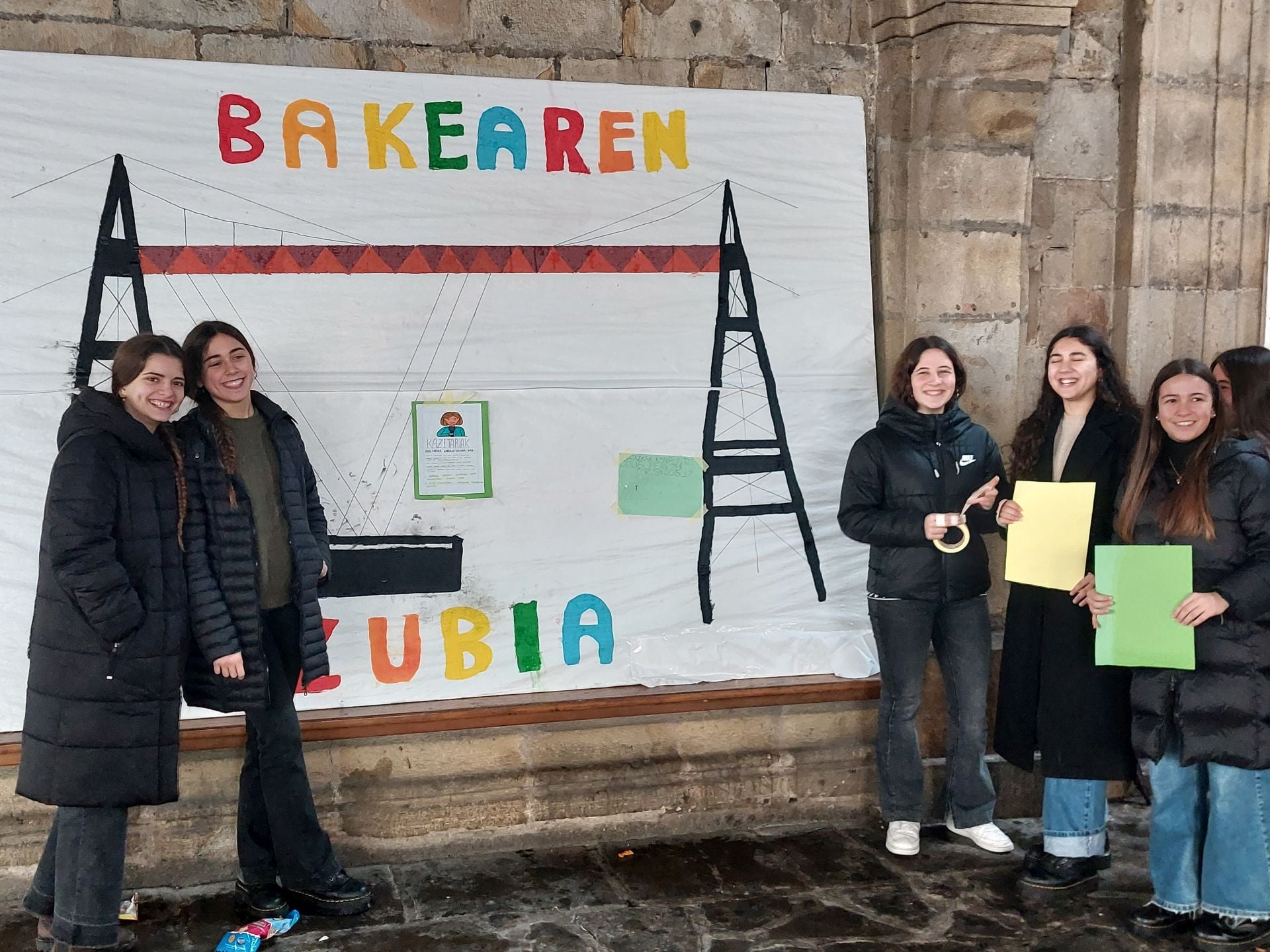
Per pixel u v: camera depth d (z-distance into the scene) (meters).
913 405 3.85
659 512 4.04
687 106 4.04
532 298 3.91
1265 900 3.24
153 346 2.95
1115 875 3.79
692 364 4.06
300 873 3.37
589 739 4.00
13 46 3.52
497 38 3.90
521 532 3.93
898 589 3.82
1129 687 3.49
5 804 3.50
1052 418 3.71
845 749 4.20
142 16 3.62
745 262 4.10
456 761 3.87
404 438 3.82
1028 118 4.17
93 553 2.82
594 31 3.99
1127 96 4.41
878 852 3.94
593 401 3.97
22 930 3.33
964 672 3.89
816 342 4.18
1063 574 3.48
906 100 4.19
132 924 3.37
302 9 3.74
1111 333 4.54
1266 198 4.51
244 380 3.18
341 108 3.75
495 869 3.77
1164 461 3.31
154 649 2.95
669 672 4.06
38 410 3.54
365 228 3.77
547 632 3.96
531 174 3.90
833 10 4.21
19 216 3.50
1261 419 3.24
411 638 3.84
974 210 4.20
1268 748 3.13
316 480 3.46
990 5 3.96
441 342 3.84
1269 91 4.45
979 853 3.95
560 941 3.29
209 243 3.65
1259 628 3.15
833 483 4.21
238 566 3.11
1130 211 4.42
